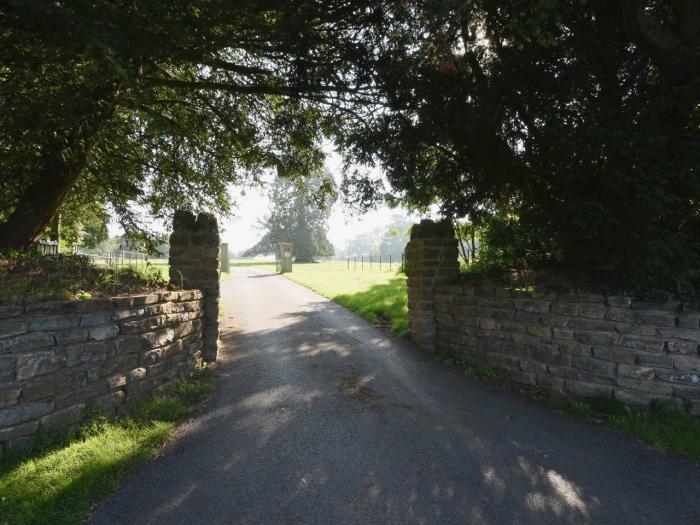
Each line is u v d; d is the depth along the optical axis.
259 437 3.82
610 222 4.49
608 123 4.68
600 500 2.87
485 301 6.12
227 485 3.01
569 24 5.00
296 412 4.43
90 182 8.59
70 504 2.71
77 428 3.59
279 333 8.51
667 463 3.39
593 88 5.09
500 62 5.35
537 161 5.69
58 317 3.46
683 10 4.63
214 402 4.72
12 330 3.12
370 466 3.31
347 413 4.42
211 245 6.39
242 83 7.84
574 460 3.44
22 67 4.88
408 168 6.48
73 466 3.08
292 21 4.66
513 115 5.46
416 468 3.28
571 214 4.77
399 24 4.96
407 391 5.16
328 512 2.71
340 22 5.17
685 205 4.62
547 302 5.21
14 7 3.57
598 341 4.70
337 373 5.86
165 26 4.39
